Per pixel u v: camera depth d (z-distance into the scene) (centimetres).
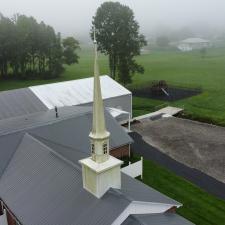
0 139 2870
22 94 4612
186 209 2744
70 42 9462
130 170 3184
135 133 4453
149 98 6369
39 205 2186
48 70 9406
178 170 3403
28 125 3148
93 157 2014
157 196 2198
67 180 2258
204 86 7356
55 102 4541
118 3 6738
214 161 3584
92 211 1961
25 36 8794
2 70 9069
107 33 6806
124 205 1928
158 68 10300
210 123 4812
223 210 2728
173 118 5041
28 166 2583
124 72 6894
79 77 9175
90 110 3662
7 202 2345
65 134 3123
